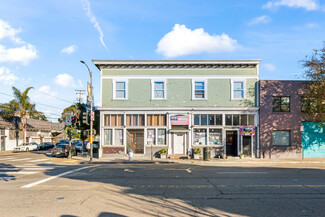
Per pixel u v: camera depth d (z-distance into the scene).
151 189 9.48
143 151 22.81
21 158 23.61
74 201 7.76
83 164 18.58
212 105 22.67
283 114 21.91
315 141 21.77
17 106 39.16
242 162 18.94
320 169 15.34
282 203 7.57
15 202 7.68
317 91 20.20
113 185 10.25
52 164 18.44
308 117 21.81
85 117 21.09
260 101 22.02
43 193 8.85
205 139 22.47
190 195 8.55
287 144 21.92
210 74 22.91
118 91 23.23
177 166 17.03
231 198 8.14
